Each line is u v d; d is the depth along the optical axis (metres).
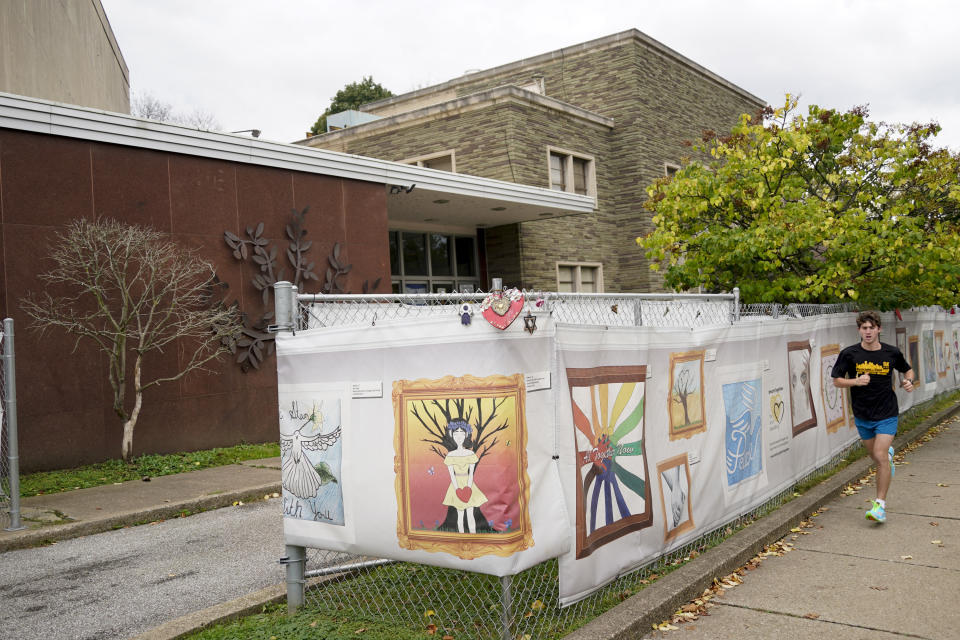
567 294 5.55
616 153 23.02
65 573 5.96
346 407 4.44
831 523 6.70
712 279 11.42
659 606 4.39
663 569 5.22
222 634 4.32
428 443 4.09
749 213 11.18
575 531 4.26
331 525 4.50
